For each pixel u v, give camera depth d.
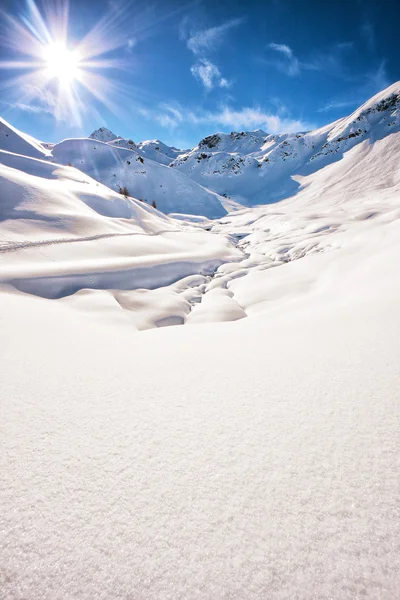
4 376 3.50
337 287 11.30
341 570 1.35
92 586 1.37
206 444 2.23
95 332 6.22
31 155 77.69
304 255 26.69
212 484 1.86
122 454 2.17
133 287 16.58
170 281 19.59
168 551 1.49
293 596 1.27
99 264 17.17
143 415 2.67
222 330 5.95
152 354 4.37
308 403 2.63
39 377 3.50
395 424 2.22
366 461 1.92
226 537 1.53
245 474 1.92
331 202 99.88
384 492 1.69
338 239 26.33
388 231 16.91
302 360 3.56
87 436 2.40
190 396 2.96
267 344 4.40
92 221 29.95
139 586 1.35
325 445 2.11
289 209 101.62
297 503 1.68
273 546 1.47
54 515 1.70
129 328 9.11
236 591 1.31
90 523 1.65
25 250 18.84
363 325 4.48
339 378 2.98
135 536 1.57
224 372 3.47
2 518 1.70
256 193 157.62
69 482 1.93
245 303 15.19
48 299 12.30
